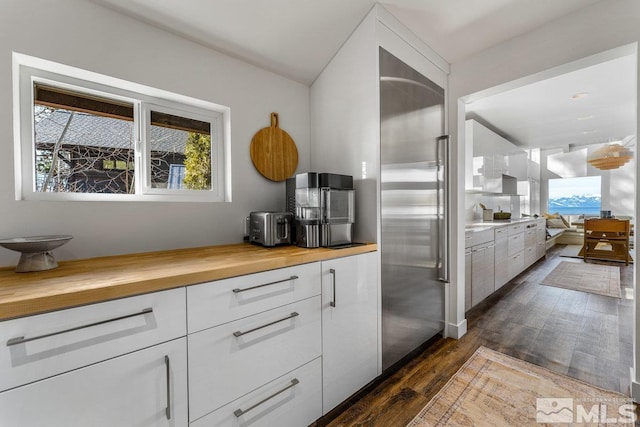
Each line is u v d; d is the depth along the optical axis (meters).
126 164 1.53
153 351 0.93
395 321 1.88
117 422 0.87
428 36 1.98
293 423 1.32
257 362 1.19
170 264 1.16
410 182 1.98
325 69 2.08
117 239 1.42
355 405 1.56
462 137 2.37
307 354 1.37
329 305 1.47
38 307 0.74
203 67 1.70
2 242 0.99
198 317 1.02
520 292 3.46
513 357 2.01
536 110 3.83
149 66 1.50
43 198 1.29
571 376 1.77
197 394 1.02
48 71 1.30
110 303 0.85
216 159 1.85
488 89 2.11
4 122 1.15
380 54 1.73
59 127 1.35
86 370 0.81
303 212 1.67
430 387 1.70
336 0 1.60
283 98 2.10
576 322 2.56
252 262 1.17
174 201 1.63
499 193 4.64
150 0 1.37
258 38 1.72
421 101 2.06
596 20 1.61
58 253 1.27
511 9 1.71
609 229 4.98
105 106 1.47
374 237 1.75
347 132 1.91
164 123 1.65
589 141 5.87
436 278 2.25
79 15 1.30
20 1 1.17
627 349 2.07
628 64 2.61
